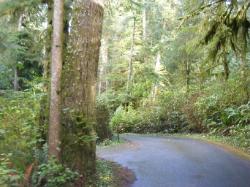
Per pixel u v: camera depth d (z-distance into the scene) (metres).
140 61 35.44
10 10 8.94
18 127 6.72
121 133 22.86
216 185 7.68
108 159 10.80
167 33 32.94
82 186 6.88
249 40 12.89
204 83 20.72
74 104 6.94
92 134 7.10
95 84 7.26
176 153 11.83
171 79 31.45
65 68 7.01
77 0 7.21
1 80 14.65
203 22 12.50
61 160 6.69
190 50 13.59
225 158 10.62
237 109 16.05
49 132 6.49
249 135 13.37
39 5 9.45
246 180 8.02
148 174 8.78
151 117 23.61
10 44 12.10
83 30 7.11
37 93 9.06
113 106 28.00
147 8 31.38
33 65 16.22
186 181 8.08
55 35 6.54
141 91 28.88
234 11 12.17
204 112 18.86
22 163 6.16
